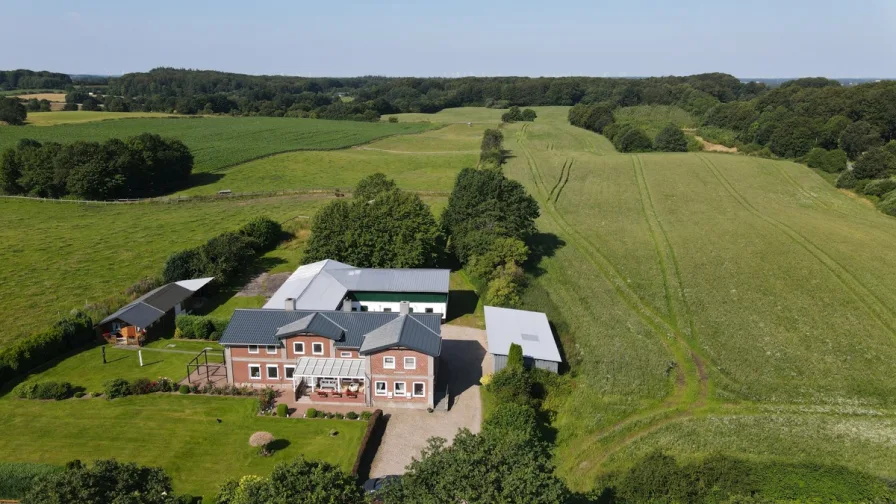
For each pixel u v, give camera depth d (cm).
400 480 2798
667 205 10856
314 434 4397
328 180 13812
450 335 6212
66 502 2386
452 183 13350
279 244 9244
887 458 3897
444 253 8162
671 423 4369
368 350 4678
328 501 2486
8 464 3788
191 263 7281
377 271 6762
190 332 6072
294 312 5300
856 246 8388
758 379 5062
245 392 4944
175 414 4619
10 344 5647
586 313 6406
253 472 3934
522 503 2445
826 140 14150
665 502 3441
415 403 4831
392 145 18100
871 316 6300
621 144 16225
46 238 9100
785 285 7100
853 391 4919
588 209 10688
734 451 3962
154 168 12625
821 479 3534
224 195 12250
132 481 2614
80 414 4591
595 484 3694
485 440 2977
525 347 5316
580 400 4728
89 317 5994
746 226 9475
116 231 9581
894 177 11512
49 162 11719
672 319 6359
